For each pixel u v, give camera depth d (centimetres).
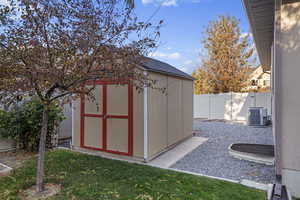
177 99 619
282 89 290
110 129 495
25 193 289
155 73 491
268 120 1011
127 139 471
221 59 1468
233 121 1170
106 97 500
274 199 258
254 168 401
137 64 307
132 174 357
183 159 468
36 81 251
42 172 297
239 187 306
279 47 288
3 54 250
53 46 262
